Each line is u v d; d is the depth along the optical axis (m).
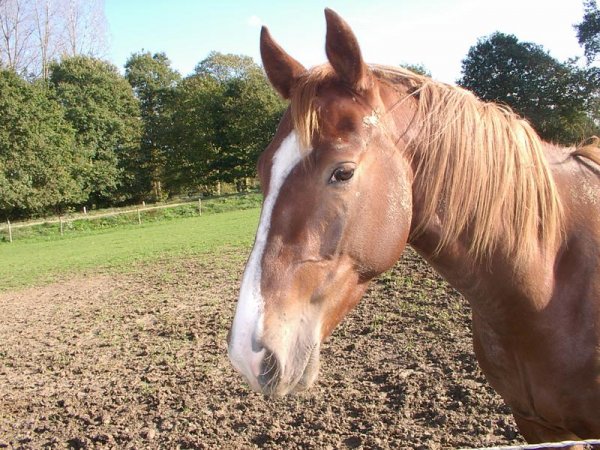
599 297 1.78
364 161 1.57
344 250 1.58
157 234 20.73
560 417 1.87
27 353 6.75
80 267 14.18
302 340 1.54
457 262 1.83
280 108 46.25
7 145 33.50
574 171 1.97
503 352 1.98
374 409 4.13
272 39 1.80
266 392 1.48
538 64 33.03
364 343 5.66
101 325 7.79
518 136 1.83
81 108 41.78
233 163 47.66
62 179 36.72
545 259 1.82
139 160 45.88
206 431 4.10
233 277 10.15
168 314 7.88
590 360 1.76
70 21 44.84
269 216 1.58
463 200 1.73
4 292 11.72
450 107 1.74
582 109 32.34
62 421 4.55
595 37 34.97
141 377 5.40
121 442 4.09
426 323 5.94
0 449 4.11
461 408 3.95
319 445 3.71
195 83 49.72
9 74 34.50
